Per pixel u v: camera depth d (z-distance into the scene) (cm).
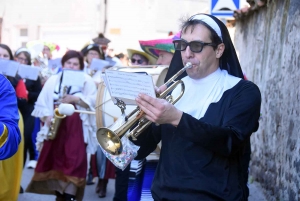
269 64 633
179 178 274
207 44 283
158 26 1648
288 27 533
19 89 635
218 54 290
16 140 304
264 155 629
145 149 313
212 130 259
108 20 1662
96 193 678
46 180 535
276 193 540
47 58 1050
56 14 1764
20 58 753
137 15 1644
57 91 551
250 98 277
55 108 545
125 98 268
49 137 527
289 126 497
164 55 493
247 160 297
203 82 289
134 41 1650
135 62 575
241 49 859
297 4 497
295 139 469
